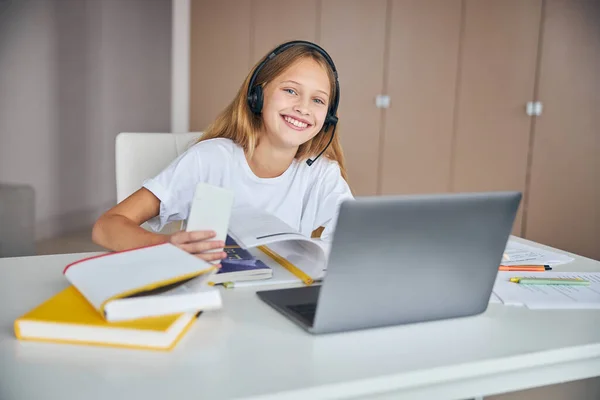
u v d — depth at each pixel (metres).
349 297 0.86
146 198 1.45
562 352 0.86
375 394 0.77
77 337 0.81
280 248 1.25
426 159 3.85
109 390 0.69
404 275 0.88
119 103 4.13
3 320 0.88
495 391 0.85
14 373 0.72
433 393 0.81
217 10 3.43
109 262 0.92
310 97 1.50
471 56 3.81
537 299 1.06
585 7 3.91
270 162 1.61
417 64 3.74
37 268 1.14
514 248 1.43
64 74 3.84
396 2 3.66
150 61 4.27
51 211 3.86
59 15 3.78
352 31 3.62
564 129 4.02
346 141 3.70
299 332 0.88
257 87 1.52
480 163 3.94
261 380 0.73
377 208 0.81
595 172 4.11
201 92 3.48
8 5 3.61
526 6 3.83
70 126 3.91
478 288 0.95
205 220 1.00
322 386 0.72
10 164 3.69
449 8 3.74
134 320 0.81
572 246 4.16
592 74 3.99
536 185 4.04
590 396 1.32
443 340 0.88
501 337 0.89
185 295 0.84
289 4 3.51
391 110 3.75
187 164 1.53
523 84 3.90
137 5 4.14
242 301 1.00
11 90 3.63
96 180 4.07
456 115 3.85
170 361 0.77
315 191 1.66
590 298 1.08
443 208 0.85
